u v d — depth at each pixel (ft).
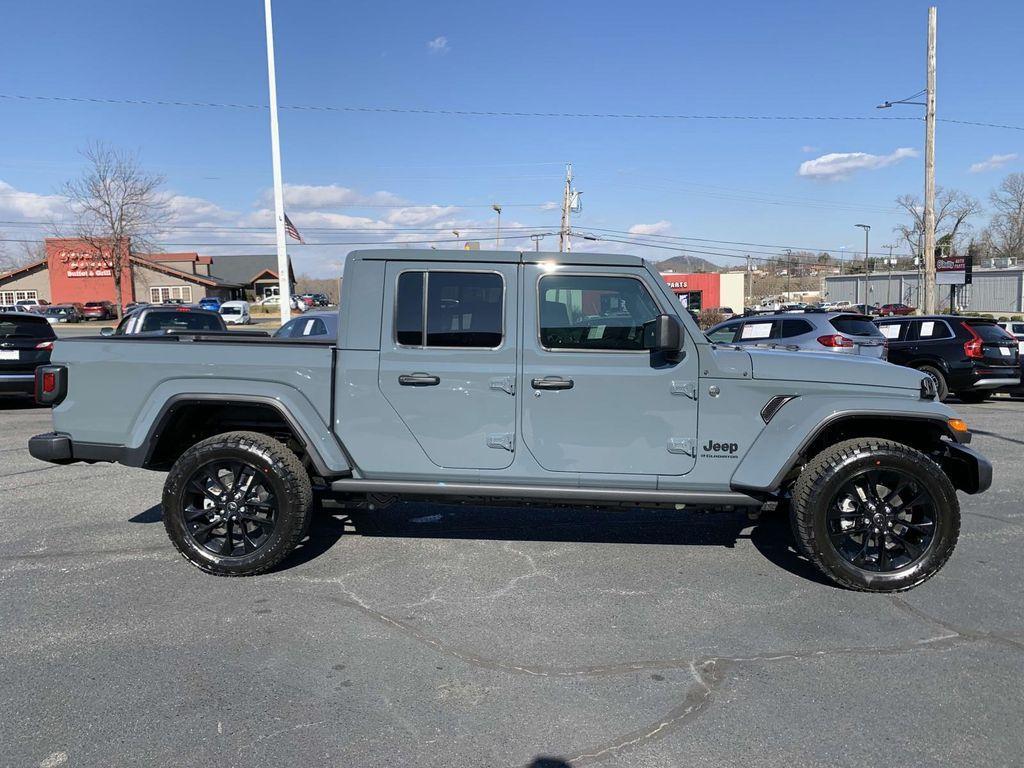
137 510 19.49
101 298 207.51
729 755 8.96
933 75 72.84
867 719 9.73
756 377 14.01
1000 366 41.60
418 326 14.43
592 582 14.53
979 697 10.27
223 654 11.48
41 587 14.11
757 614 13.05
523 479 14.42
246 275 283.59
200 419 16.10
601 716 9.80
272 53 57.31
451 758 8.88
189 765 8.70
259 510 14.75
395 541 16.98
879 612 13.12
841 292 274.77
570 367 14.14
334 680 10.71
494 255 14.25
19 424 33.83
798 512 13.87
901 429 15.02
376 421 14.48
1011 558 15.93
